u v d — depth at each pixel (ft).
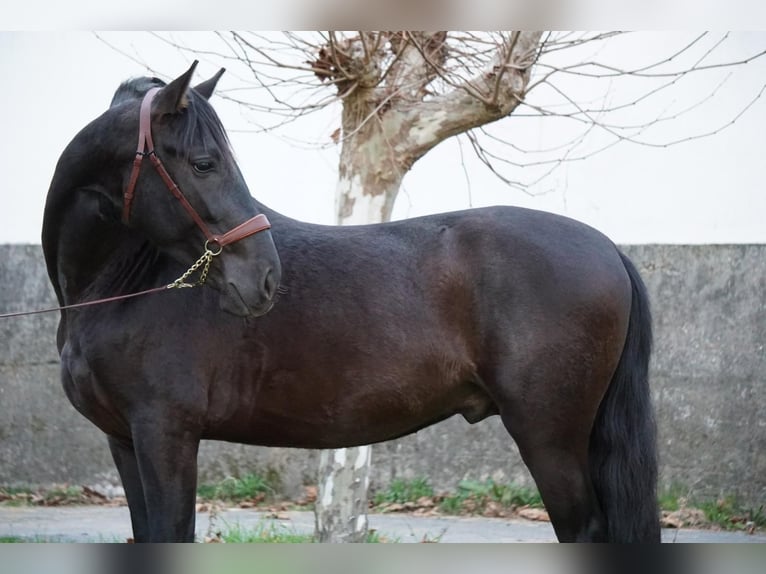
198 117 12.09
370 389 12.83
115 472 25.66
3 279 26.27
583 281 12.92
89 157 12.55
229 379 12.78
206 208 11.96
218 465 25.53
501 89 19.43
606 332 13.00
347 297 12.90
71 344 12.98
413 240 13.38
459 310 13.03
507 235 13.16
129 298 12.74
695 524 22.72
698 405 24.30
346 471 19.69
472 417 13.67
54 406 25.77
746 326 24.40
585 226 13.69
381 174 20.25
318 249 13.20
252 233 11.96
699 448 24.17
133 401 12.50
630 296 13.42
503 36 19.39
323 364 12.78
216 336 12.66
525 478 24.95
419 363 12.88
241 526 21.79
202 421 12.67
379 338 12.81
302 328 12.78
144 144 12.14
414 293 12.98
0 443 25.72
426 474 25.25
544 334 12.78
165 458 12.38
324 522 19.75
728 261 24.70
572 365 12.81
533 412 12.81
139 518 13.43
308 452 25.43
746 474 23.85
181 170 12.01
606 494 13.04
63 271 13.21
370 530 20.86
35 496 25.36
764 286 24.44
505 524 23.09
